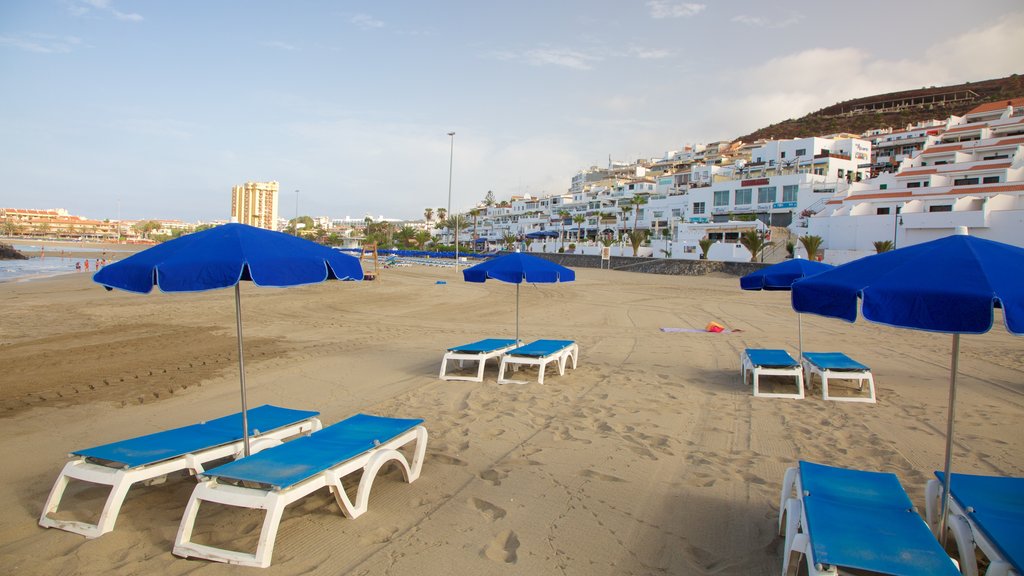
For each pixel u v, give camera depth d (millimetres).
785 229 47031
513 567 3473
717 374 9148
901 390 8117
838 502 3326
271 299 22562
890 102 138250
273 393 7887
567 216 85812
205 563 3502
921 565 2633
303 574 3373
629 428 6281
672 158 119188
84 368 9531
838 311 3133
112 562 3516
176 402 7445
